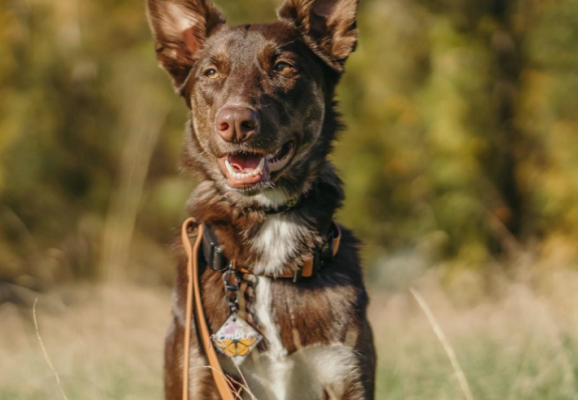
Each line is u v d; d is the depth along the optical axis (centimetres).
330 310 400
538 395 500
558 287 858
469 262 1259
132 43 1466
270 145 403
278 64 431
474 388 526
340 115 467
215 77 433
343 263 416
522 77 1415
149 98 1379
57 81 1435
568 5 1391
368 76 1374
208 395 393
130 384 585
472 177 1309
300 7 455
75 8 1434
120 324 808
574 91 1377
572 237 1275
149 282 1323
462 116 1323
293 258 404
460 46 1368
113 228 1238
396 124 1363
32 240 1299
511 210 1371
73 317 817
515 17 1444
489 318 805
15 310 1081
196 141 440
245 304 402
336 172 455
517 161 1388
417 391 546
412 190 1340
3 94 1411
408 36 1390
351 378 397
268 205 414
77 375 586
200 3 461
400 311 957
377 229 1341
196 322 399
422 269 1268
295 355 397
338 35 461
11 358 753
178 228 452
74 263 1374
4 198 1360
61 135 1424
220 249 409
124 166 1313
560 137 1359
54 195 1407
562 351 532
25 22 1427
